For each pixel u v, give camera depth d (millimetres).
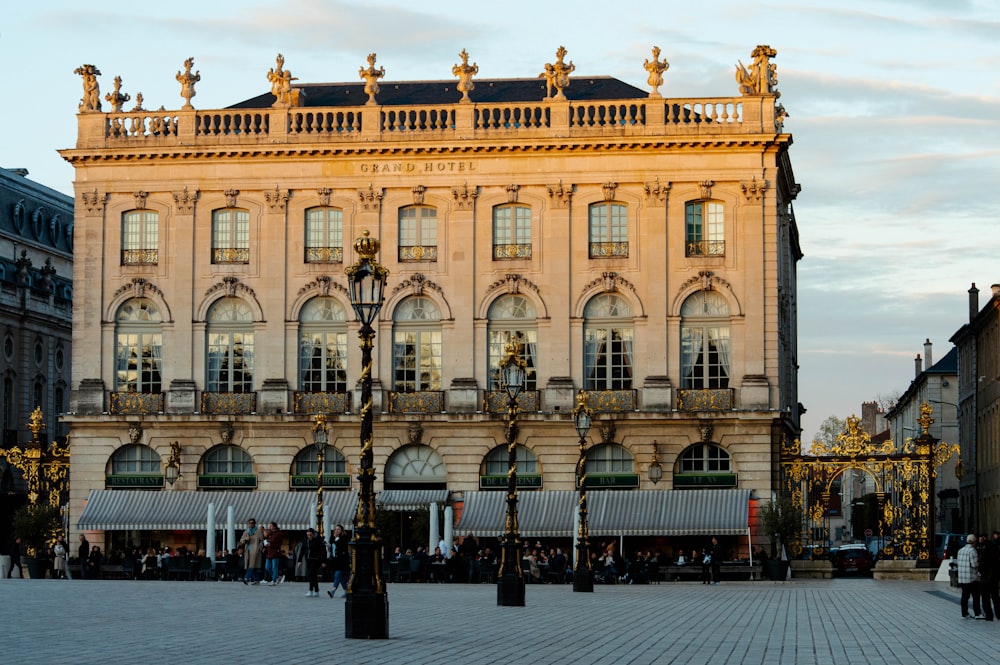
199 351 70500
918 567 65375
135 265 71125
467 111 70062
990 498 97000
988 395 97875
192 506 68938
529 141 69188
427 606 41125
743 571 63656
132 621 32781
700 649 27766
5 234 95062
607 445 68688
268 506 68688
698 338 68938
